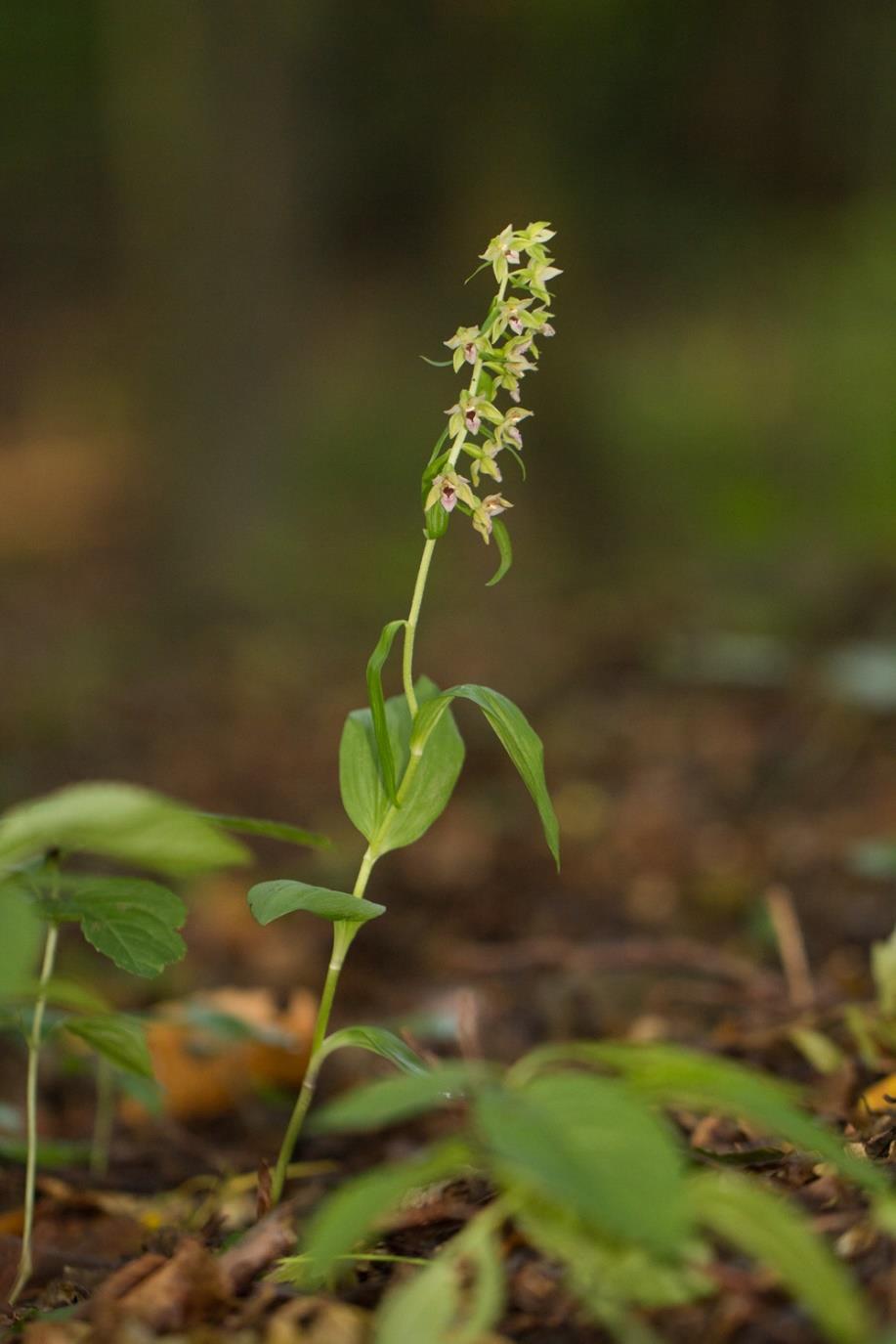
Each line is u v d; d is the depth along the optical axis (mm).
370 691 2359
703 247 22141
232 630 13344
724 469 18828
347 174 22297
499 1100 1543
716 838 7121
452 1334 1790
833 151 22328
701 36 21422
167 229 15852
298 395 16312
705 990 4688
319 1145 3744
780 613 10789
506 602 14070
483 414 2297
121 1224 3043
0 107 24312
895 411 19016
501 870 6898
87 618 13977
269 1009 4512
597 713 9469
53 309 26656
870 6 21656
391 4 20625
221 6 15344
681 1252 1697
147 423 16453
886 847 4953
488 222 22016
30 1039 2562
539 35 21000
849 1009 3336
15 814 1906
